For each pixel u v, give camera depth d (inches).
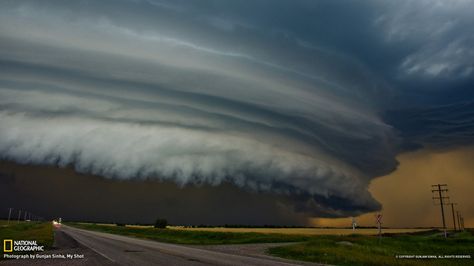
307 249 1232.8
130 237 2491.4
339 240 1926.7
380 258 991.0
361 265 861.8
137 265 751.1
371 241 1861.5
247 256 1034.1
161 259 884.0
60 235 2191.2
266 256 1054.4
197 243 1876.2
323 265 814.5
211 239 2388.0
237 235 2564.0
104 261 829.8
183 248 1344.7
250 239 2206.0
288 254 1133.1
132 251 1137.4
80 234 2534.5
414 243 1977.1
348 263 888.9
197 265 758.5
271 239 2219.5
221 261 855.1
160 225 5403.5
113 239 2009.1
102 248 1246.3
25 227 3656.5
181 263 796.0
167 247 1385.3
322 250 1189.7
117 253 1053.8
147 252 1103.0
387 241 1966.0
